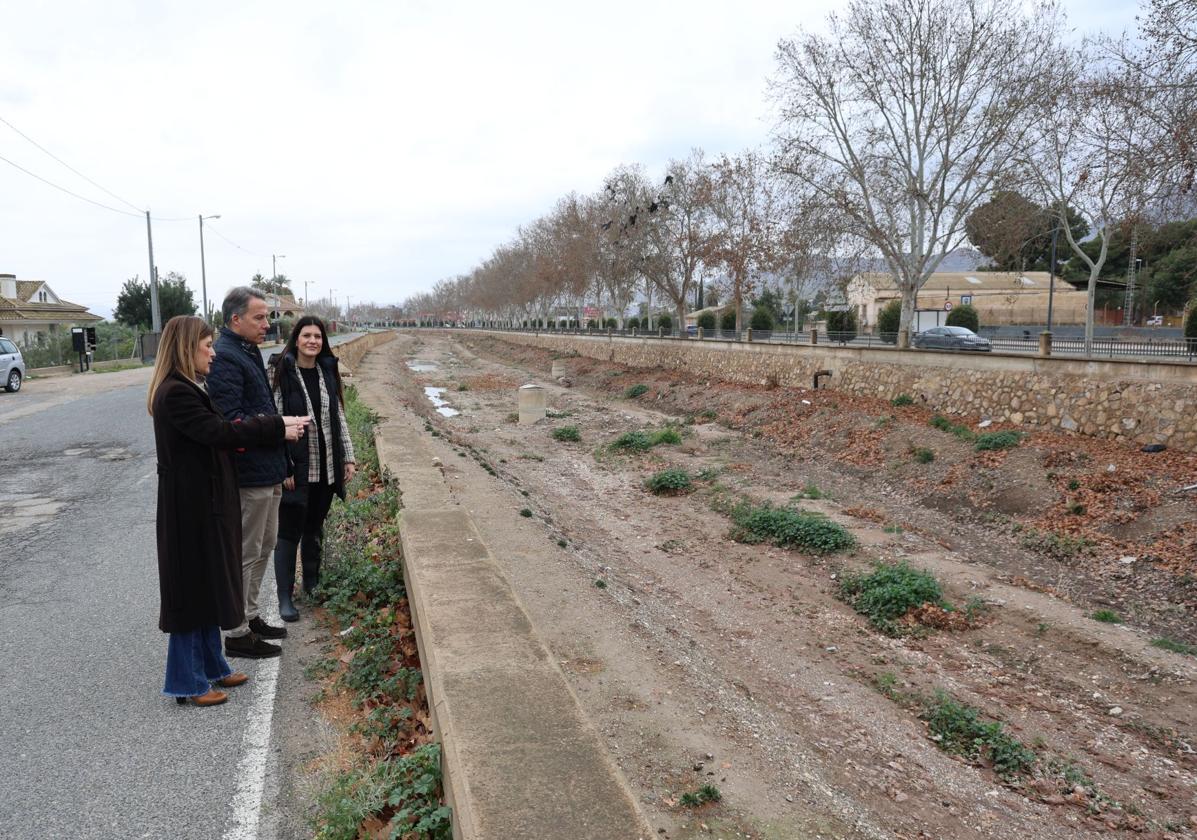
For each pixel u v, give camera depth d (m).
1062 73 23.91
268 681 3.99
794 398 22.64
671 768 4.39
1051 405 15.27
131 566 6.02
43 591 5.41
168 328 3.41
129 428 13.70
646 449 19.39
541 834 2.20
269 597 5.34
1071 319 50.56
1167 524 10.41
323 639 4.56
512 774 2.51
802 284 45.22
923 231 27.45
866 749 5.77
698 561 10.79
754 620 8.60
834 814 4.45
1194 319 24.69
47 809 2.86
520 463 17.73
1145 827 5.11
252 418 3.69
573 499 14.36
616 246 50.56
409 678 3.87
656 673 5.64
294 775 3.15
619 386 34.56
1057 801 5.36
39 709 3.65
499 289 105.44
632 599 7.77
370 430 12.39
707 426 23.09
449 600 4.13
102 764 3.18
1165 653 7.66
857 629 8.49
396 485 7.65
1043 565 10.59
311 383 4.84
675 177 46.50
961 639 8.23
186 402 3.37
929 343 31.84
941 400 18.28
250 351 4.14
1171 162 14.46
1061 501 11.99
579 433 22.66
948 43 25.34
